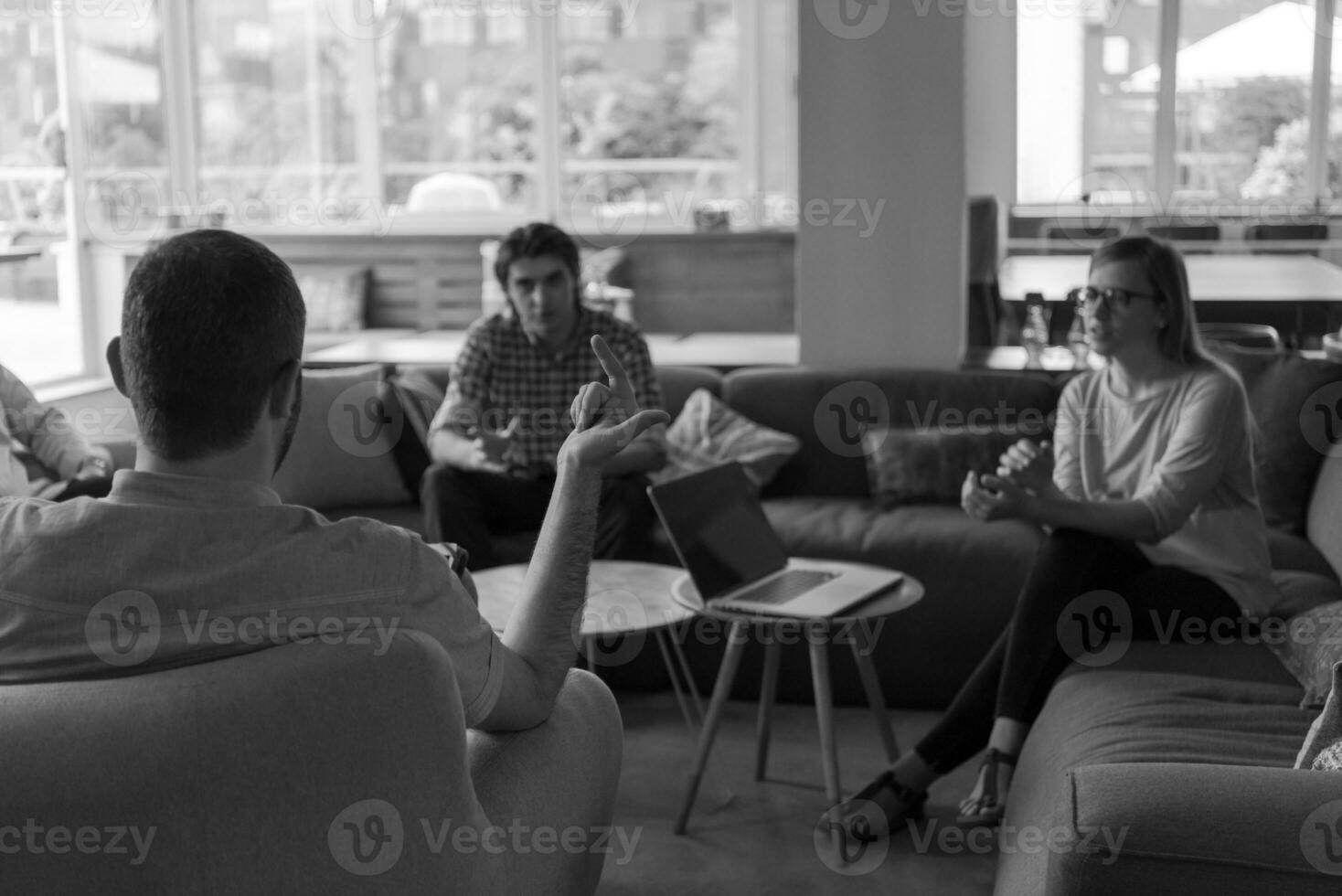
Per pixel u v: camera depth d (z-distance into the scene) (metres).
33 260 5.64
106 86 6.25
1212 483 2.70
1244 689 2.33
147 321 1.27
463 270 7.06
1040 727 2.38
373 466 3.95
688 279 6.64
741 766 3.08
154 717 1.21
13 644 1.29
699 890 2.49
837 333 4.18
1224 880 1.44
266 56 7.35
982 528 3.44
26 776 1.19
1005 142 7.31
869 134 4.09
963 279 4.10
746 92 7.65
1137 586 2.69
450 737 1.31
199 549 1.28
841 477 3.93
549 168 7.68
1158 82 7.28
